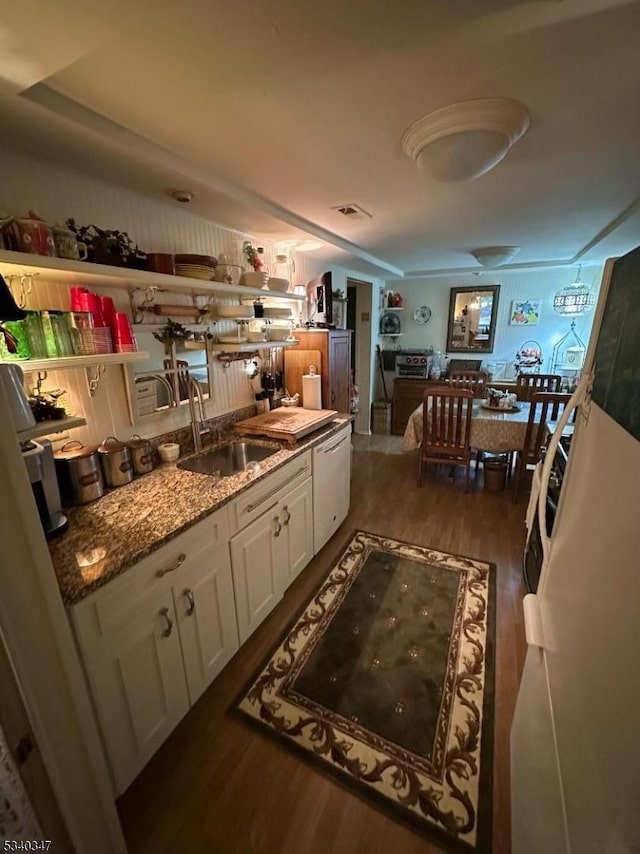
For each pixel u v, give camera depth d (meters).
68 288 1.46
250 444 2.20
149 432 1.89
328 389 2.88
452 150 1.30
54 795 0.84
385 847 1.10
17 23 0.73
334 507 2.64
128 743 1.19
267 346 2.41
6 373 1.03
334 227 2.58
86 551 1.15
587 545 0.69
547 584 0.97
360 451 4.67
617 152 1.53
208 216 2.05
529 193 1.99
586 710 0.57
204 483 1.64
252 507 1.70
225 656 1.62
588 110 1.21
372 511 3.10
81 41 0.79
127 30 0.81
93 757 0.93
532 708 0.93
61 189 1.41
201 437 2.17
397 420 5.36
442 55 0.94
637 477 0.50
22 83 0.92
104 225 1.57
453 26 0.85
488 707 1.50
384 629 1.88
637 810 0.37
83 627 1.01
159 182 1.57
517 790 1.00
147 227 1.76
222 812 1.19
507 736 1.39
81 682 0.88
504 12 0.82
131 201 1.67
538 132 1.36
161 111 1.17
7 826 0.67
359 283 4.91
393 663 1.69
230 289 1.93
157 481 1.66
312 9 0.79
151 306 1.80
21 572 0.75
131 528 1.28
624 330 0.65
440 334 5.48
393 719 1.45
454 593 2.13
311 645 1.79
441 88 1.08
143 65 0.96
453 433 3.36
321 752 1.35
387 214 2.29
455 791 1.23
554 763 0.70
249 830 1.15
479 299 5.16
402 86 1.07
